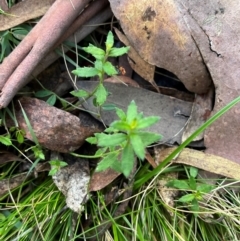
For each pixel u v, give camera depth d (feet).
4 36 0.66
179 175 0.67
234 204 0.65
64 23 0.62
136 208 0.67
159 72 0.69
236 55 0.60
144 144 0.45
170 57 0.61
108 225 0.64
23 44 0.62
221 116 0.61
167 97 0.66
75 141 0.63
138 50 0.62
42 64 0.65
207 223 0.67
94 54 0.56
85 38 0.69
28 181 0.68
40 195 0.66
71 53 0.69
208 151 0.63
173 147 0.65
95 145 0.66
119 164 0.53
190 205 0.63
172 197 0.66
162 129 0.65
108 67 0.56
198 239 0.67
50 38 0.61
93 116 0.65
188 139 0.60
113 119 0.65
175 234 0.64
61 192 0.66
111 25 0.67
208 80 0.62
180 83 0.69
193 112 0.65
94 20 0.66
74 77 0.68
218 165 0.63
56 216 0.66
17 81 0.60
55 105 0.67
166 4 0.59
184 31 0.60
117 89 0.65
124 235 0.66
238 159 0.62
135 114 0.45
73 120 0.62
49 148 0.63
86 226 0.66
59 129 0.62
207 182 0.65
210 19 0.60
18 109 0.63
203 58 0.60
